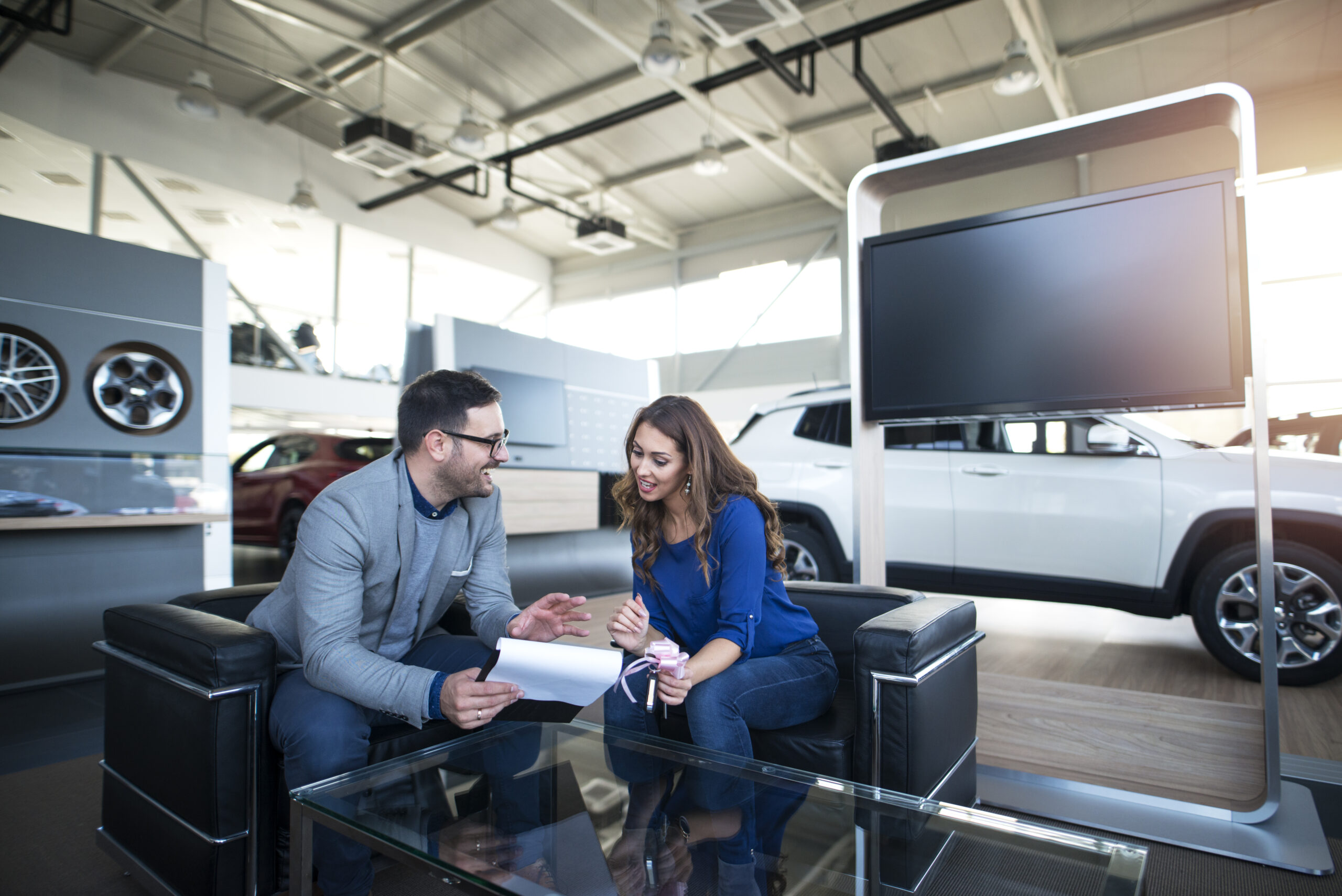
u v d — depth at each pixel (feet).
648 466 5.87
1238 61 24.21
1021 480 12.07
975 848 3.64
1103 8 22.41
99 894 5.51
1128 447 11.24
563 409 16.46
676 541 6.14
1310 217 25.08
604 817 4.22
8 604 10.89
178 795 5.02
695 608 6.04
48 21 22.50
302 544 5.28
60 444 11.16
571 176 36.17
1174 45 23.66
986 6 22.58
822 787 4.32
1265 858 5.71
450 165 36.35
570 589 16.53
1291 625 10.02
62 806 7.00
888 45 24.64
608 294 44.65
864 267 8.06
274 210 35.40
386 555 5.45
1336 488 9.90
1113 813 6.48
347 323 37.78
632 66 27.78
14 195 28.55
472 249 42.75
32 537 11.12
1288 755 7.73
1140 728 6.93
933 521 12.74
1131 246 6.64
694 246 41.29
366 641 5.75
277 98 32.83
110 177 30.81
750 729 5.60
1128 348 6.63
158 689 5.24
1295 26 22.47
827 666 6.00
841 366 35.78
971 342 7.38
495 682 4.55
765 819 4.09
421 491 5.64
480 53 27.91
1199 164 26.32
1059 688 7.34
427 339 14.38
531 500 15.42
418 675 4.86
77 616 11.47
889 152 27.09
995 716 7.62
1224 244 6.26
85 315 11.44
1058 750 7.26
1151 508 11.02
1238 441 14.15
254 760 4.87
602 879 3.58
